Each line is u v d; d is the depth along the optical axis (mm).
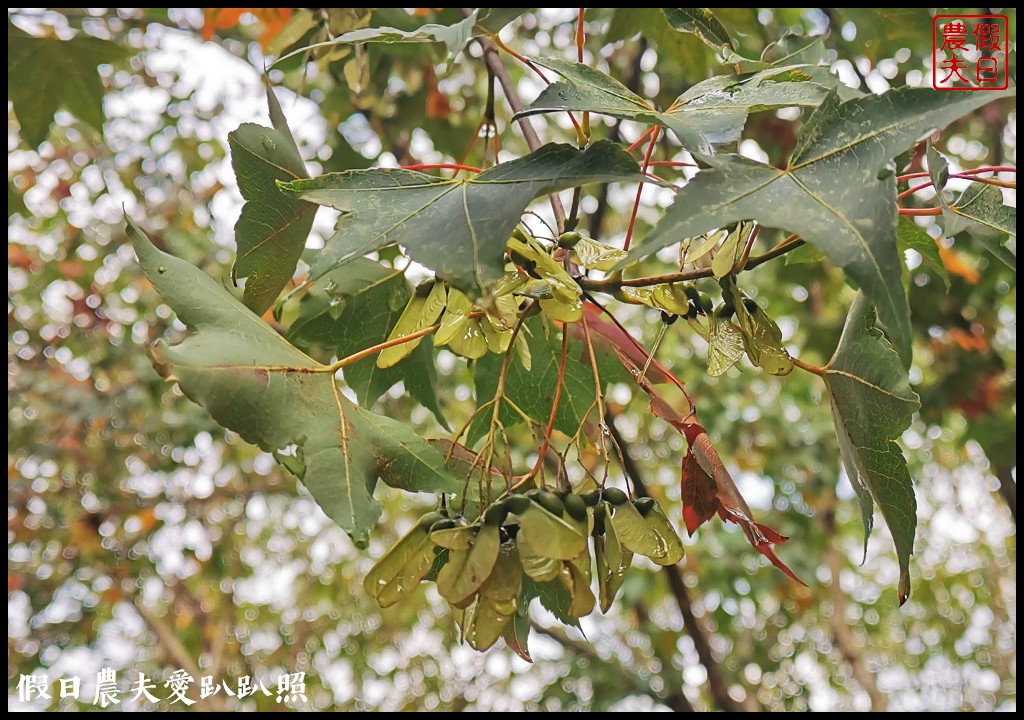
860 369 1221
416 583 977
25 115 2750
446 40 1196
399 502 6047
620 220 4391
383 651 6762
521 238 1075
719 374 1059
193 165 4516
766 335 1076
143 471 4906
